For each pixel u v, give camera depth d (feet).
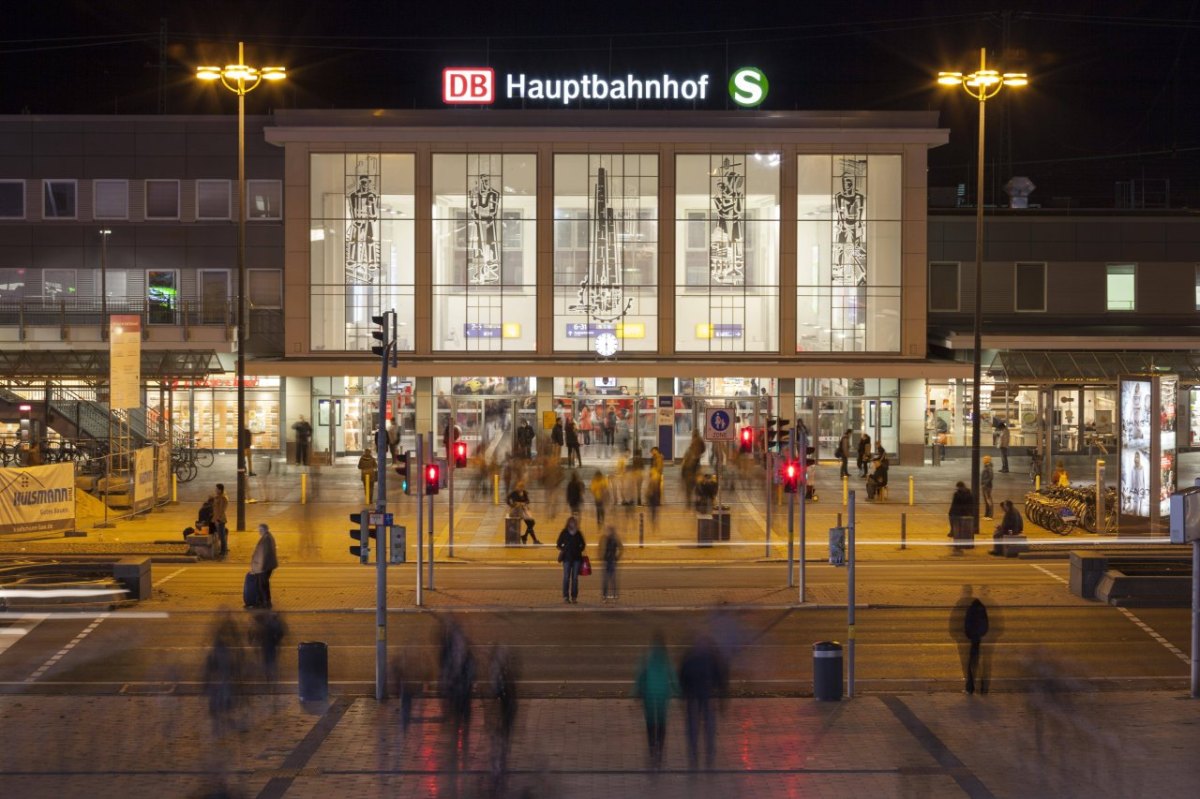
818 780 52.95
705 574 108.37
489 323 183.01
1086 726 62.03
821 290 183.11
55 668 75.82
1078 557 98.48
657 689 58.13
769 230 183.01
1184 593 95.14
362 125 182.09
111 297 190.29
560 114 182.39
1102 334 187.21
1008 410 195.21
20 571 100.17
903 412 185.37
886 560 115.96
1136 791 51.21
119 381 131.03
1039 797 50.52
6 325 187.52
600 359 182.29
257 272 189.47
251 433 181.06
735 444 180.34
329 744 58.80
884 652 80.33
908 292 183.21
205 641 82.79
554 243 182.80
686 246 183.01
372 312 182.80
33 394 192.13
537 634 85.46
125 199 189.98
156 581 104.53
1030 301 196.34
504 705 60.59
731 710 65.46
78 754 57.31
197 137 189.88
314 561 115.14
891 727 61.82
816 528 133.49
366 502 147.33
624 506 143.74
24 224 189.98
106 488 135.74
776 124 182.19
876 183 183.01
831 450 185.78
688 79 185.88
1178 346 177.06
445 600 96.68
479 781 52.85
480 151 182.50
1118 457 126.31
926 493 157.99
